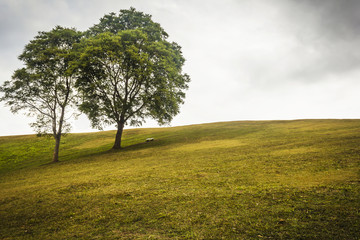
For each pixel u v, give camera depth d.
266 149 21.75
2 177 23.00
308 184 9.98
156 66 32.41
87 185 14.21
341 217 6.65
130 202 10.15
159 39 37.34
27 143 52.59
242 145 26.66
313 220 6.71
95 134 63.00
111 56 29.17
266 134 35.94
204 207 8.66
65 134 33.78
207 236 6.49
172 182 12.98
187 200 9.66
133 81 35.16
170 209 8.84
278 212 7.51
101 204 10.30
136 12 38.03
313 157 15.50
